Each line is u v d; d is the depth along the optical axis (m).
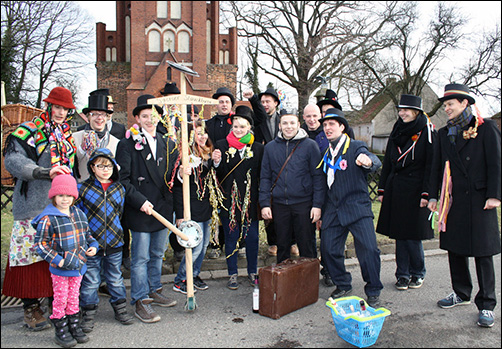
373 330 3.21
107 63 19.64
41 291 3.39
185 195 3.88
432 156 4.35
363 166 3.98
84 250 3.35
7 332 3.48
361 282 4.79
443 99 3.85
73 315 3.30
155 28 19.25
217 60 21.27
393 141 4.66
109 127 5.55
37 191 3.48
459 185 3.80
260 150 4.66
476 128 3.71
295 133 4.38
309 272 4.10
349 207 4.10
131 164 3.84
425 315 3.85
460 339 3.37
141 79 18.89
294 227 4.45
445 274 5.05
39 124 3.58
